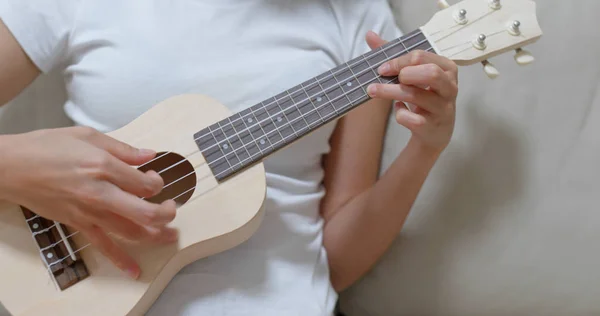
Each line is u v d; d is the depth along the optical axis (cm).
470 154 87
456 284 89
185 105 75
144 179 64
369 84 70
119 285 67
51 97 94
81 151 63
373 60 72
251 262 78
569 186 82
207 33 79
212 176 71
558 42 82
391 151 94
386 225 87
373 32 80
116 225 64
